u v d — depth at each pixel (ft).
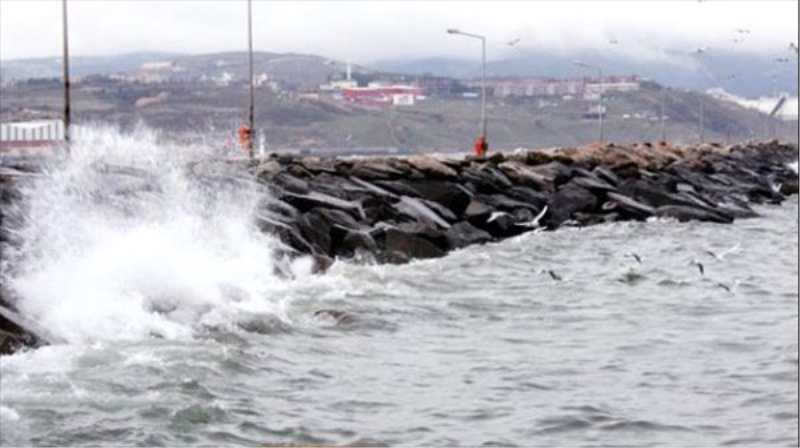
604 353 98.27
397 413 78.33
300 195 157.07
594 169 254.06
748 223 235.81
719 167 350.02
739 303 128.16
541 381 87.66
